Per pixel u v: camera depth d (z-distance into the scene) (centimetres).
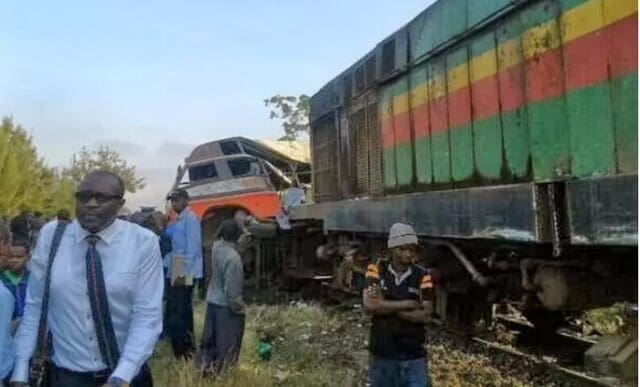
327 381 662
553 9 555
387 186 905
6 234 363
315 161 1247
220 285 668
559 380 629
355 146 1028
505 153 629
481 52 669
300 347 804
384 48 907
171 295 752
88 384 315
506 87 627
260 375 652
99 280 309
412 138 830
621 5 474
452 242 741
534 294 639
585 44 514
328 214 1084
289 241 1382
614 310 778
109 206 312
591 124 508
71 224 326
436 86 765
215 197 1695
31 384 319
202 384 607
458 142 717
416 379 467
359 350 800
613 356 488
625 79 470
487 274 738
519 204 546
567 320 821
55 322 317
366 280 475
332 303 1216
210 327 675
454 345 800
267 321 1012
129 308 316
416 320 461
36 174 3397
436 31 756
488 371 688
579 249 545
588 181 471
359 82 1004
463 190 638
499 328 827
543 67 568
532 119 584
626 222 434
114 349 315
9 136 3272
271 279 1437
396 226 470
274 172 1775
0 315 322
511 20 618
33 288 323
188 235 768
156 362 720
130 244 317
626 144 471
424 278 468
